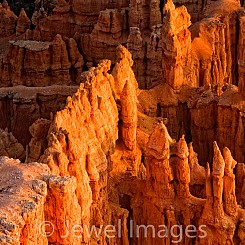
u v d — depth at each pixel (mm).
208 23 89562
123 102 63062
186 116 80250
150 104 78188
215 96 77250
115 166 61875
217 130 76562
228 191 53656
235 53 94000
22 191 39656
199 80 87250
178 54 78188
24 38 120938
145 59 96062
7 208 37688
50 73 107000
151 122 72562
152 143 54750
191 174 59844
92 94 58250
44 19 118438
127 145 63688
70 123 53906
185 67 83062
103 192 54406
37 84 106188
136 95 76438
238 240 54594
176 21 81250
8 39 124750
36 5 139750
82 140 53344
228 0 96500
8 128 95312
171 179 55094
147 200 56469
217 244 54094
